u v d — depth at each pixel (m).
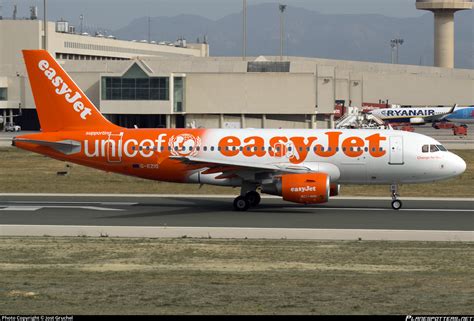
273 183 162.38
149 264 107.94
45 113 175.50
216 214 157.88
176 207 169.00
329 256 113.44
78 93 174.50
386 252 116.38
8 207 167.88
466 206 169.50
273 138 167.62
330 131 168.25
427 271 102.88
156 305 82.00
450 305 82.12
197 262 109.31
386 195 194.00
